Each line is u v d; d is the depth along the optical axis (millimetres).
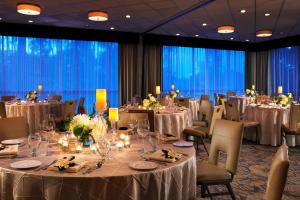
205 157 5500
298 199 3523
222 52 13109
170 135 3061
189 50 12469
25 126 3555
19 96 9930
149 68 11484
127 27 9734
